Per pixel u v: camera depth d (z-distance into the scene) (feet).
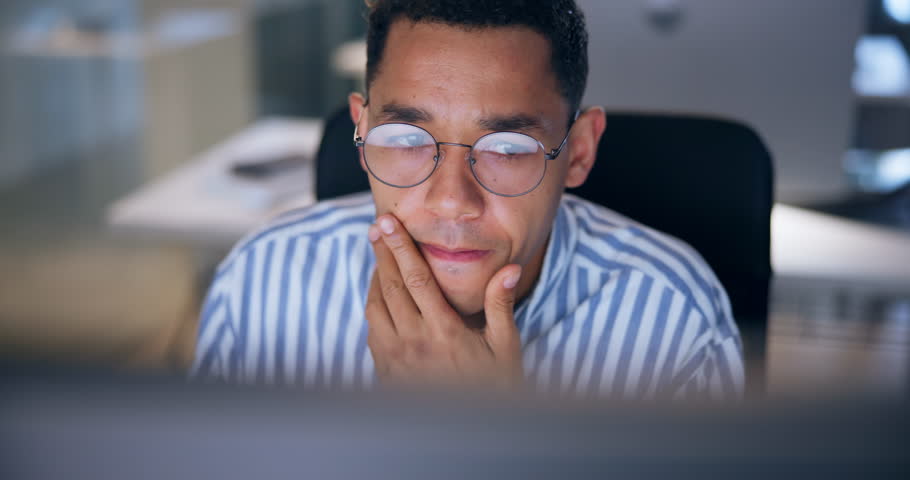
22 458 0.90
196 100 15.61
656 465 0.87
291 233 3.51
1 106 14.10
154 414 0.90
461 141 2.54
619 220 3.44
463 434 0.88
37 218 12.17
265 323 3.50
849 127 6.82
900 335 5.95
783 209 6.25
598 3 6.72
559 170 2.72
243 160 6.58
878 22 9.95
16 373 0.92
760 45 6.69
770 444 0.85
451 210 2.58
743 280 3.72
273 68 18.47
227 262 3.56
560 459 0.88
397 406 0.90
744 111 6.86
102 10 14.82
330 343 3.46
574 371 3.28
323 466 0.89
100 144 14.79
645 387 3.26
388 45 2.58
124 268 9.98
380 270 2.89
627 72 6.86
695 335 3.20
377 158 2.62
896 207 6.80
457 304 2.82
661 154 3.78
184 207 5.80
